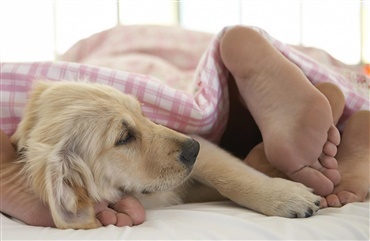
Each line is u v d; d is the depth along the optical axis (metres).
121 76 1.63
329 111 1.30
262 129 1.45
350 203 1.30
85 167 1.29
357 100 1.72
